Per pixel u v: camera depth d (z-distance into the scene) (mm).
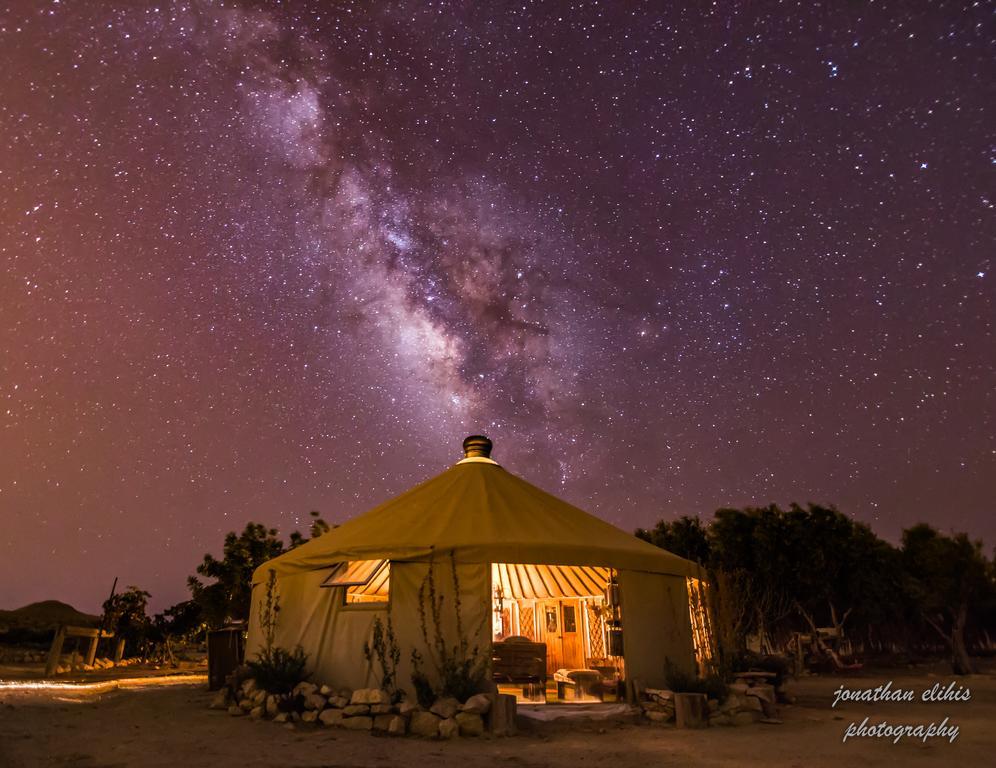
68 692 12484
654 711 9328
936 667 21078
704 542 23266
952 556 19875
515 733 8289
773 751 7277
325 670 9922
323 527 22859
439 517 10750
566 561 10008
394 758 6789
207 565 21812
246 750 7074
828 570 21047
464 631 9367
